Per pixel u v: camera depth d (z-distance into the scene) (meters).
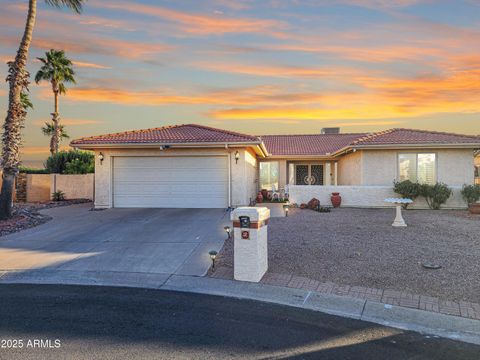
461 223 13.55
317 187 18.98
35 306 5.93
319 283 7.01
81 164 24.00
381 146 18.95
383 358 4.31
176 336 4.83
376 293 6.49
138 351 4.40
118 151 17.94
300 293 6.53
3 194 14.52
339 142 29.53
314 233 11.48
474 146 18.48
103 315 5.55
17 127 15.05
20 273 7.82
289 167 28.02
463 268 7.69
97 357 4.24
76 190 22.80
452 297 6.25
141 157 17.94
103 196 17.94
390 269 7.73
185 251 9.33
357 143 19.36
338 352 4.44
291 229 12.20
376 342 4.74
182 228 12.30
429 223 13.56
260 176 27.36
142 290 6.75
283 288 6.77
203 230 11.91
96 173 17.98
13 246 10.13
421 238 10.73
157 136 18.00
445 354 4.44
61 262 8.55
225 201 17.59
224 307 5.91
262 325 5.22
